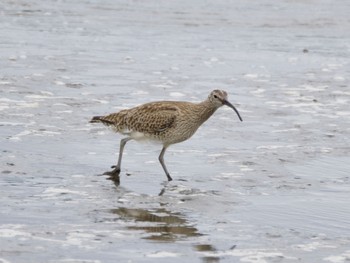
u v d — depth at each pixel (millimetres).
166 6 44125
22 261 11055
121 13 41000
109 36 33969
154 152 17344
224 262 11484
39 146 17156
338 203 14531
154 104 15977
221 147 18031
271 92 24484
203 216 13469
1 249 11438
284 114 21594
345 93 24750
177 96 23188
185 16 40906
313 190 15305
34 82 23453
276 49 33000
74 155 16719
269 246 12219
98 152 17078
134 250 11703
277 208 14109
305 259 11781
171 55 30266
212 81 25750
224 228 12914
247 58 30531
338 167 16922
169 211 13609
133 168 16172
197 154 17359
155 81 25094
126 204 13828
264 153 17641
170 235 12430
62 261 11125
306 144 18625
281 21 40750
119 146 17594
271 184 15570
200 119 15906
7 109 20062
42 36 32812
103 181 15156
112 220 12961
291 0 47719
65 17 38719
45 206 13461
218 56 30625
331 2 47594
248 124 20281
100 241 11977
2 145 17016
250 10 43906
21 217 12828
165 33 35625
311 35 37219
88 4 43594
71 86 23406
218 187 15188
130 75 25828
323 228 13156
